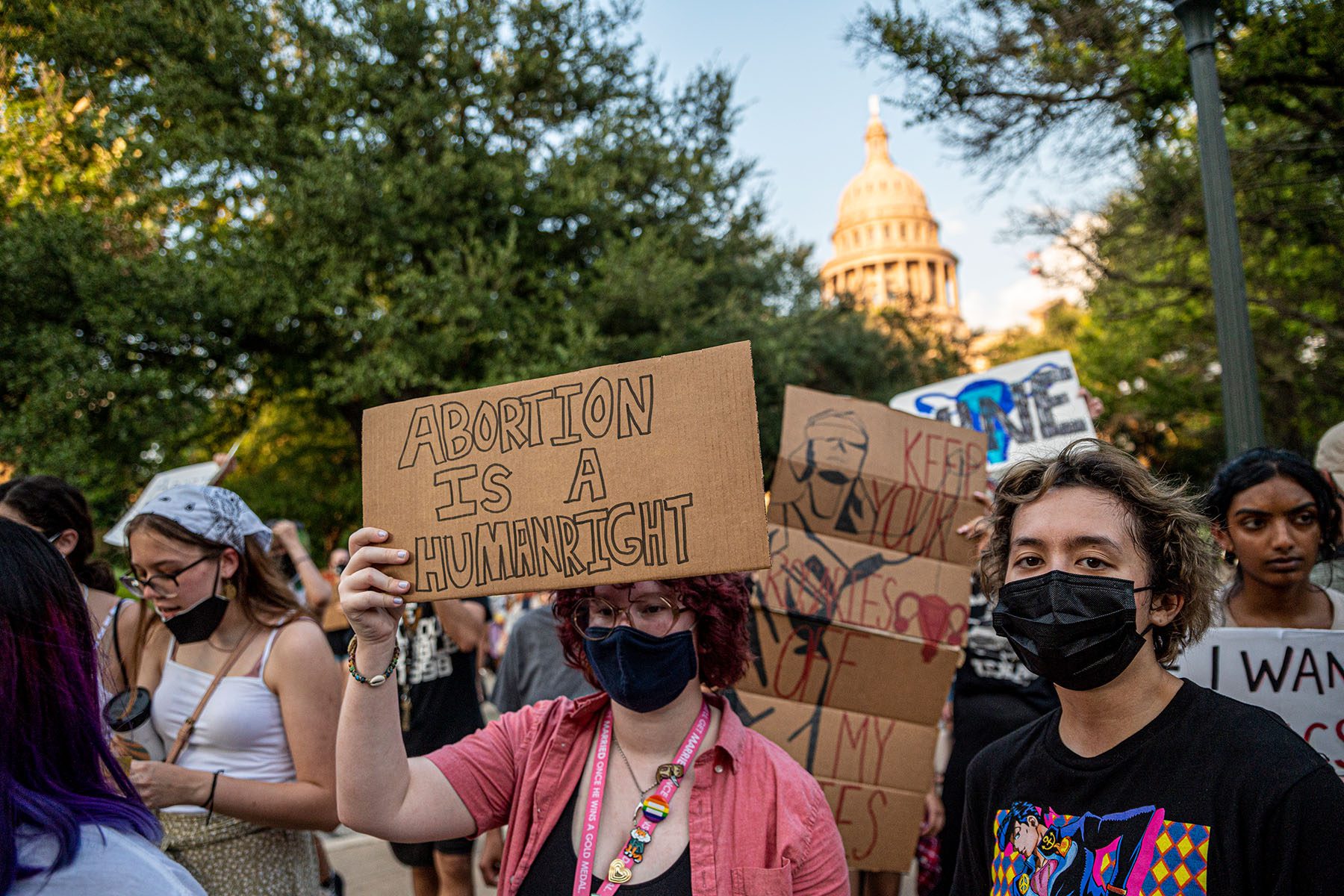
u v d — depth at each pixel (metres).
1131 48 7.53
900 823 2.76
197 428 14.18
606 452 1.67
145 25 12.12
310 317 13.27
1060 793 1.56
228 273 12.27
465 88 13.83
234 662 2.44
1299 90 6.91
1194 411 19.02
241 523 2.51
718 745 1.71
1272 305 11.37
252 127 13.00
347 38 13.23
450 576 1.72
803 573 2.86
